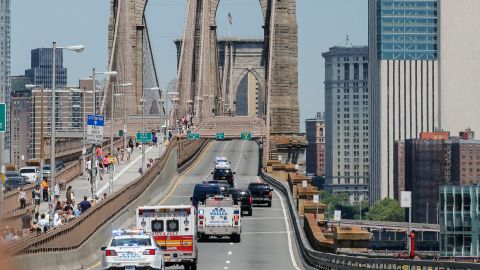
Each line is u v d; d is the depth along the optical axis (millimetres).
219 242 131625
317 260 102000
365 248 104500
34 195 135250
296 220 139875
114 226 131125
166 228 98688
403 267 81000
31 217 111312
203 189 156125
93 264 108188
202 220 130250
